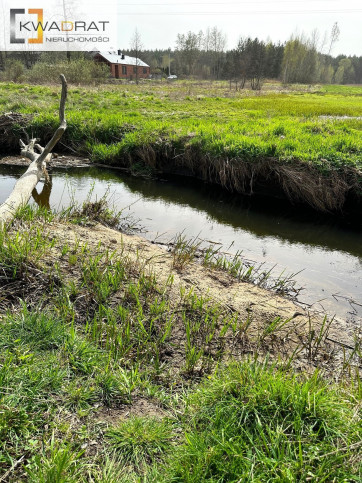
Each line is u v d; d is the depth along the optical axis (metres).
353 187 8.02
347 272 6.01
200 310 4.17
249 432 2.47
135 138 11.52
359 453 2.25
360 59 114.06
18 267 4.16
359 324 4.55
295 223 8.05
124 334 3.65
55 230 5.58
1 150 13.13
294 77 70.44
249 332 4.04
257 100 23.97
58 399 2.70
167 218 8.07
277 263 6.18
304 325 4.36
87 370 3.03
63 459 2.10
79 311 3.96
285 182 8.73
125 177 10.97
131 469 2.31
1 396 2.50
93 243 5.44
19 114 13.55
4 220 5.34
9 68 31.83
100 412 2.72
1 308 3.68
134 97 21.62
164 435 2.55
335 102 25.66
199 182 10.56
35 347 3.12
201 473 2.20
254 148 9.45
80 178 10.65
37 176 8.73
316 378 2.98
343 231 7.72
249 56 50.97
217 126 12.09
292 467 2.16
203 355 3.60
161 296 4.40
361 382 3.17
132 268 4.86
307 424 2.47
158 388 3.12
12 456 2.22
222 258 5.70
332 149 8.93
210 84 46.97
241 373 2.90
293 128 11.87
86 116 13.81
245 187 9.67
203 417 2.69
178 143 10.99
